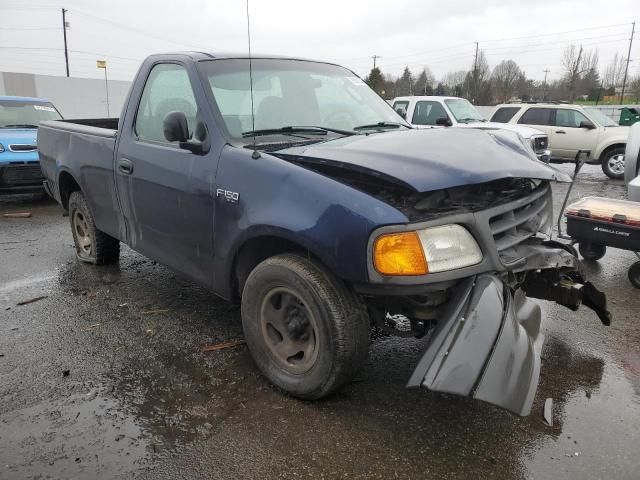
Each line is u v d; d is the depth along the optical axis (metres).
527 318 2.79
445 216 2.54
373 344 3.67
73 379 3.24
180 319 4.11
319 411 2.90
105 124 7.01
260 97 3.64
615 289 4.84
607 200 5.43
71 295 4.61
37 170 8.54
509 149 3.20
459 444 2.64
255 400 3.01
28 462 2.51
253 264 3.26
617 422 2.83
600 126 12.86
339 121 3.86
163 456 2.56
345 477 2.42
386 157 2.75
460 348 2.32
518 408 2.25
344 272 2.55
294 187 2.75
